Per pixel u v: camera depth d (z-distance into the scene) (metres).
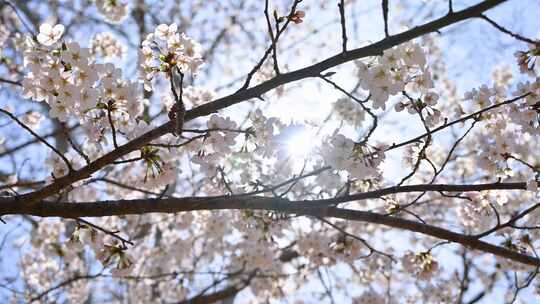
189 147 3.61
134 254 6.62
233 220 4.49
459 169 6.67
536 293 4.95
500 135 3.70
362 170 2.86
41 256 6.71
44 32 2.74
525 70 3.40
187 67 2.81
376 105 2.80
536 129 3.37
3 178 5.98
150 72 2.84
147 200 2.92
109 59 5.00
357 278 6.95
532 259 3.16
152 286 7.15
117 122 3.06
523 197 6.00
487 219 4.02
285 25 2.68
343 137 2.85
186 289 6.76
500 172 3.73
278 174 4.30
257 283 6.27
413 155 3.68
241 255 5.45
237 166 4.09
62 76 2.74
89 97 2.77
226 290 6.07
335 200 3.02
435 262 3.98
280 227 4.33
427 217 6.79
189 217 5.94
